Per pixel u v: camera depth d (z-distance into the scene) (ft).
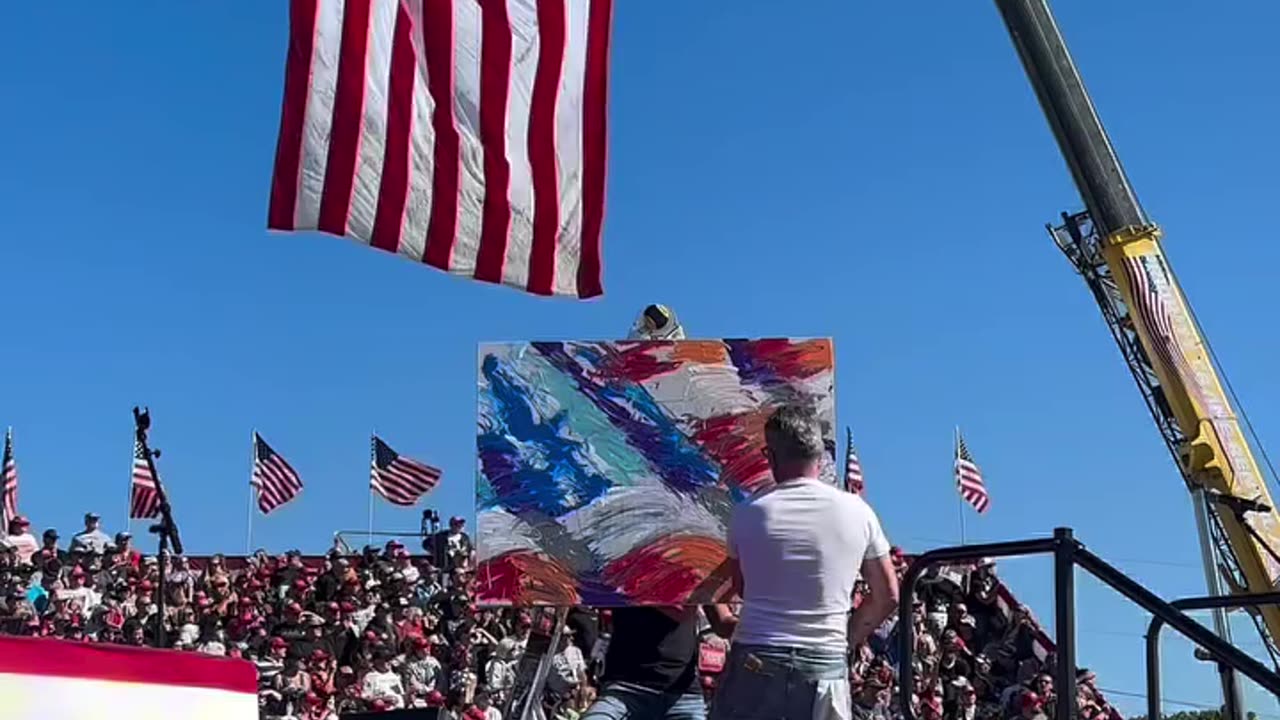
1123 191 49.73
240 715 19.16
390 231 25.38
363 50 25.39
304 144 24.90
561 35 27.12
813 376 22.66
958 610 75.92
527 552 22.39
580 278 27.04
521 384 22.86
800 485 19.30
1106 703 59.26
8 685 16.56
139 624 68.59
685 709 23.89
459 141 26.22
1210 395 47.32
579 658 50.90
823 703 18.47
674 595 22.26
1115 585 17.65
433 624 80.28
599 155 27.40
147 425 44.29
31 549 85.46
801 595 18.74
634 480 22.54
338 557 86.17
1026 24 51.39
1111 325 49.90
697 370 22.79
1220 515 46.37
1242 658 16.81
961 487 94.53
